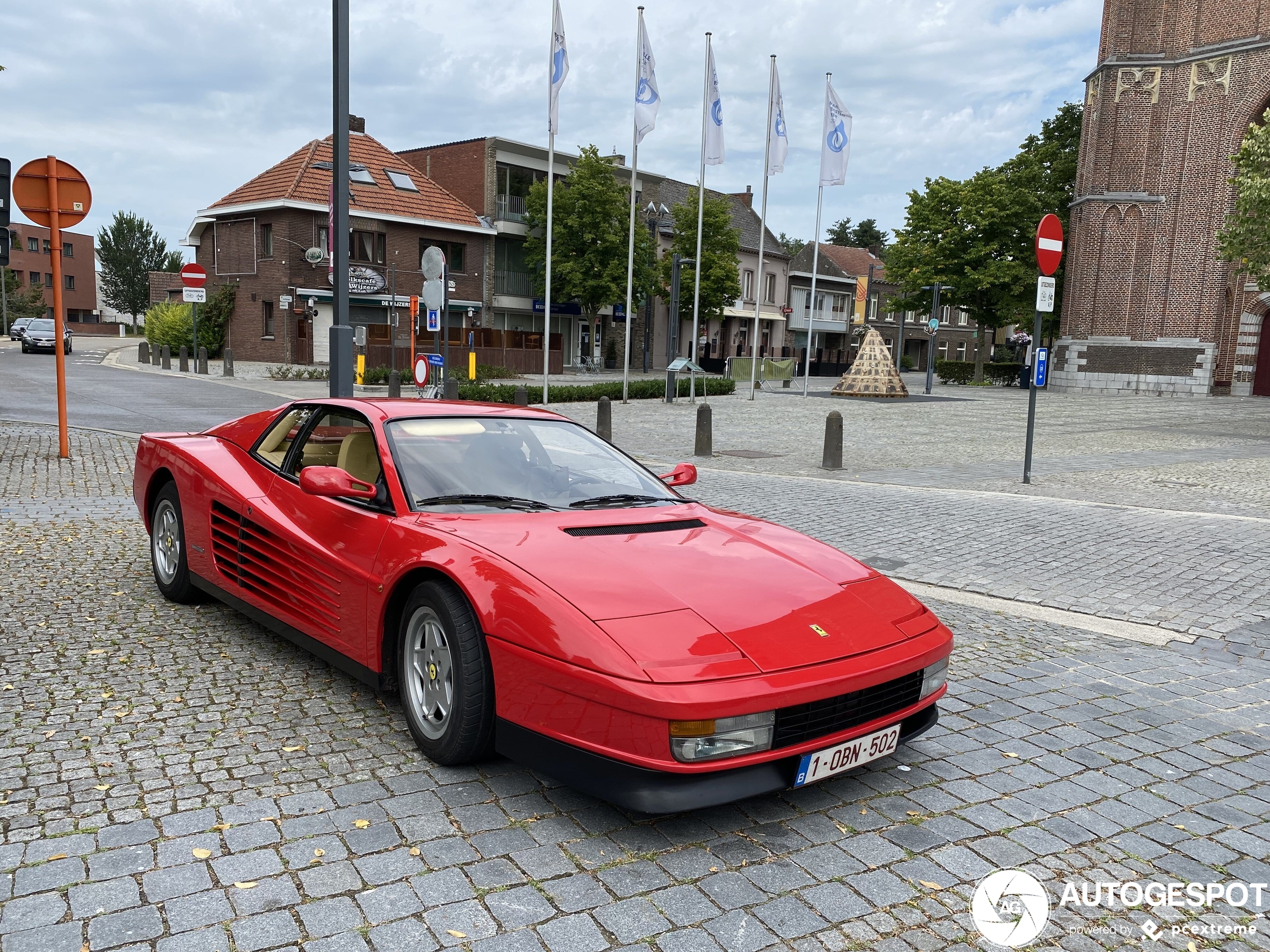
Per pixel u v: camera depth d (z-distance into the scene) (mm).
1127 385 36969
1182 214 35375
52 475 9438
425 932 2391
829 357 65062
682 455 13906
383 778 3264
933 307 37750
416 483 3793
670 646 2836
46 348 38125
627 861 2773
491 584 3119
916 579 6516
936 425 20109
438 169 42906
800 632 3049
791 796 3271
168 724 3660
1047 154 44656
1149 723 4070
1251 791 3426
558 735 2883
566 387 24953
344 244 9242
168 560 5254
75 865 2643
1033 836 3039
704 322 47938
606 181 40375
